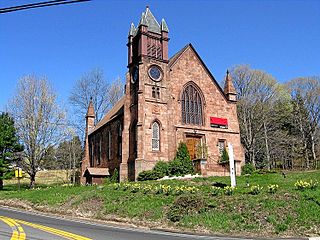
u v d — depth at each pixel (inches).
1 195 1413.6
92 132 2078.0
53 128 1940.2
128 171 1465.3
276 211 713.0
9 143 1889.8
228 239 615.5
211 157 1556.3
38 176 2647.6
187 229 718.5
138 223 805.9
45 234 584.4
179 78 1565.0
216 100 1642.5
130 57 1565.0
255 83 2605.8
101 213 906.1
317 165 2265.0
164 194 929.5
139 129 1405.0
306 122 2637.8
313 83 2659.9
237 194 830.5
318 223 659.4
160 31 1557.6
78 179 2290.8
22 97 2108.8
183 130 1515.7
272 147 2498.8
